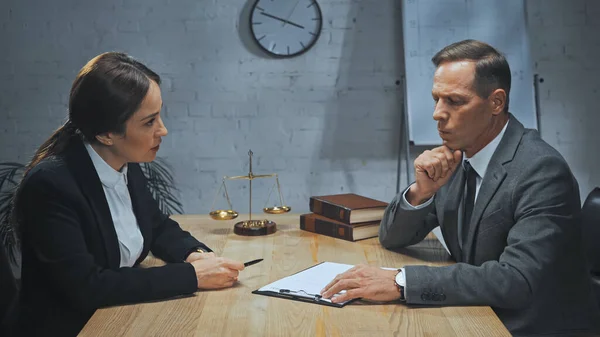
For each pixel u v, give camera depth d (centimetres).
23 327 157
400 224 197
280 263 186
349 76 411
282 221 246
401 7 401
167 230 197
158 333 133
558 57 412
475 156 183
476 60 174
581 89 413
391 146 415
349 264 185
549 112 415
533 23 411
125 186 178
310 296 154
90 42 405
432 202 198
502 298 150
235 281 169
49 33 404
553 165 167
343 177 418
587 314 175
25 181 158
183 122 413
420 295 149
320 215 227
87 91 159
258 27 405
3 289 161
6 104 407
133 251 177
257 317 142
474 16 397
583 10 411
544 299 169
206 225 238
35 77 406
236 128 414
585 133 415
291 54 407
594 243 207
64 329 157
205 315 144
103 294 149
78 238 155
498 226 172
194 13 406
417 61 396
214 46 409
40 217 153
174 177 415
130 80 160
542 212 162
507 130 179
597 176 417
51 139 170
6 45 404
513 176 171
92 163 166
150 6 405
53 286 152
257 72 411
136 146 167
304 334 132
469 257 180
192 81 410
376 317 142
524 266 154
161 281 154
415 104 395
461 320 140
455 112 176
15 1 402
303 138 415
